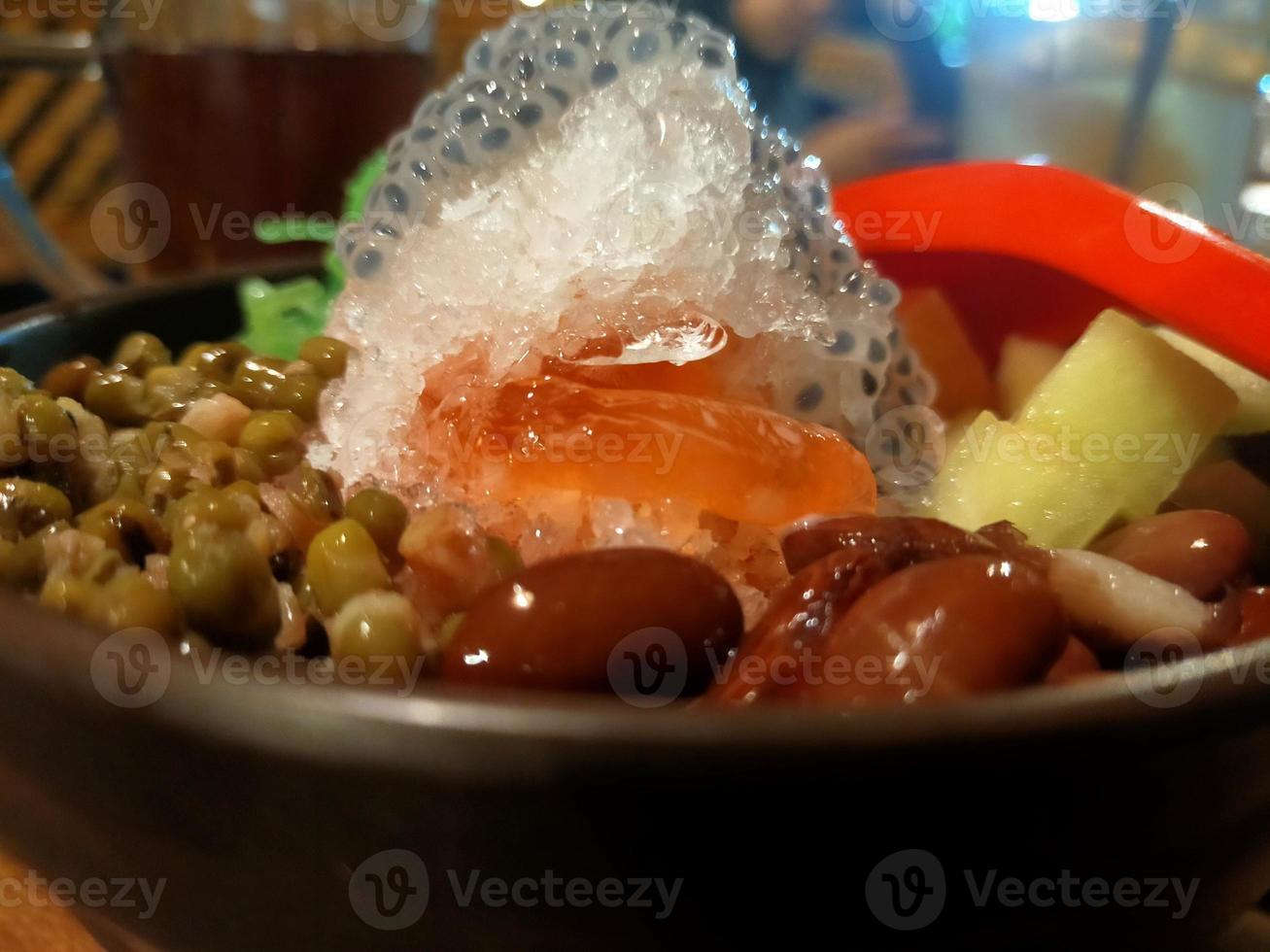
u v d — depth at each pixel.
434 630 0.08
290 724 0.06
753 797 0.06
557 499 0.09
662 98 0.11
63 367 0.11
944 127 0.23
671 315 0.10
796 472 0.09
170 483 0.09
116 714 0.06
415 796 0.06
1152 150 0.20
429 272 0.10
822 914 0.06
